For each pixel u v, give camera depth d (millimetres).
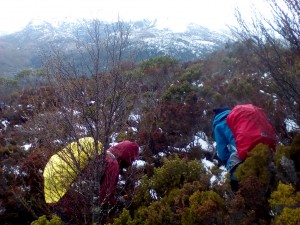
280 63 4066
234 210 3246
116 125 4184
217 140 4406
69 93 3922
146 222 3717
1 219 4793
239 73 8039
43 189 4820
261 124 4074
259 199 3367
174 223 3670
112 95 3873
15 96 11602
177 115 6289
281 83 4133
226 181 3725
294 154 3650
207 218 3332
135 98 7047
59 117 4262
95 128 3938
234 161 4078
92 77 3973
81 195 4098
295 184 3373
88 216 4156
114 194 4562
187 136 5969
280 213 3016
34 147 5773
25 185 5117
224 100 6629
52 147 4301
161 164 5383
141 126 6184
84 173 3996
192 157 5594
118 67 3885
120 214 4160
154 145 5809
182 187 4133
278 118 4445
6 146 6402
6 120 9281
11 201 4840
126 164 4859
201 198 3553
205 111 6730
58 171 4172
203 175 3984
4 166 5324
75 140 4051
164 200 3992
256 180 3389
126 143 4859
